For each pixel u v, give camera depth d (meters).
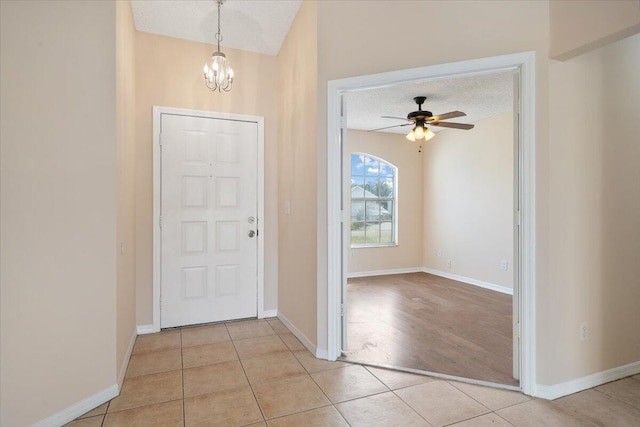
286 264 3.39
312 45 2.73
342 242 2.71
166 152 3.24
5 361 1.71
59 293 1.89
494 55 2.15
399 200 6.27
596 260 2.23
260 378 2.35
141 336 3.10
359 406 2.02
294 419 1.90
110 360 2.11
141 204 3.16
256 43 3.44
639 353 2.42
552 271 2.09
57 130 1.89
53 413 1.85
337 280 2.63
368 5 2.49
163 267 3.24
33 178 1.81
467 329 3.34
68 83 1.93
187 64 3.31
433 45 2.30
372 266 6.06
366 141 6.01
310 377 2.37
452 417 1.92
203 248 3.38
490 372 2.43
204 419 1.90
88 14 2.01
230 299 3.49
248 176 3.54
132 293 2.92
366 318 3.69
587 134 2.18
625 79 2.33
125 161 2.53
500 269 4.94
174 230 3.28
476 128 5.34
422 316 3.77
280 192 3.57
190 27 3.14
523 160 2.12
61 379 1.89
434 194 6.17
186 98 3.30
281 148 3.52
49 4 1.86
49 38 1.86
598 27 1.83
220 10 2.94
